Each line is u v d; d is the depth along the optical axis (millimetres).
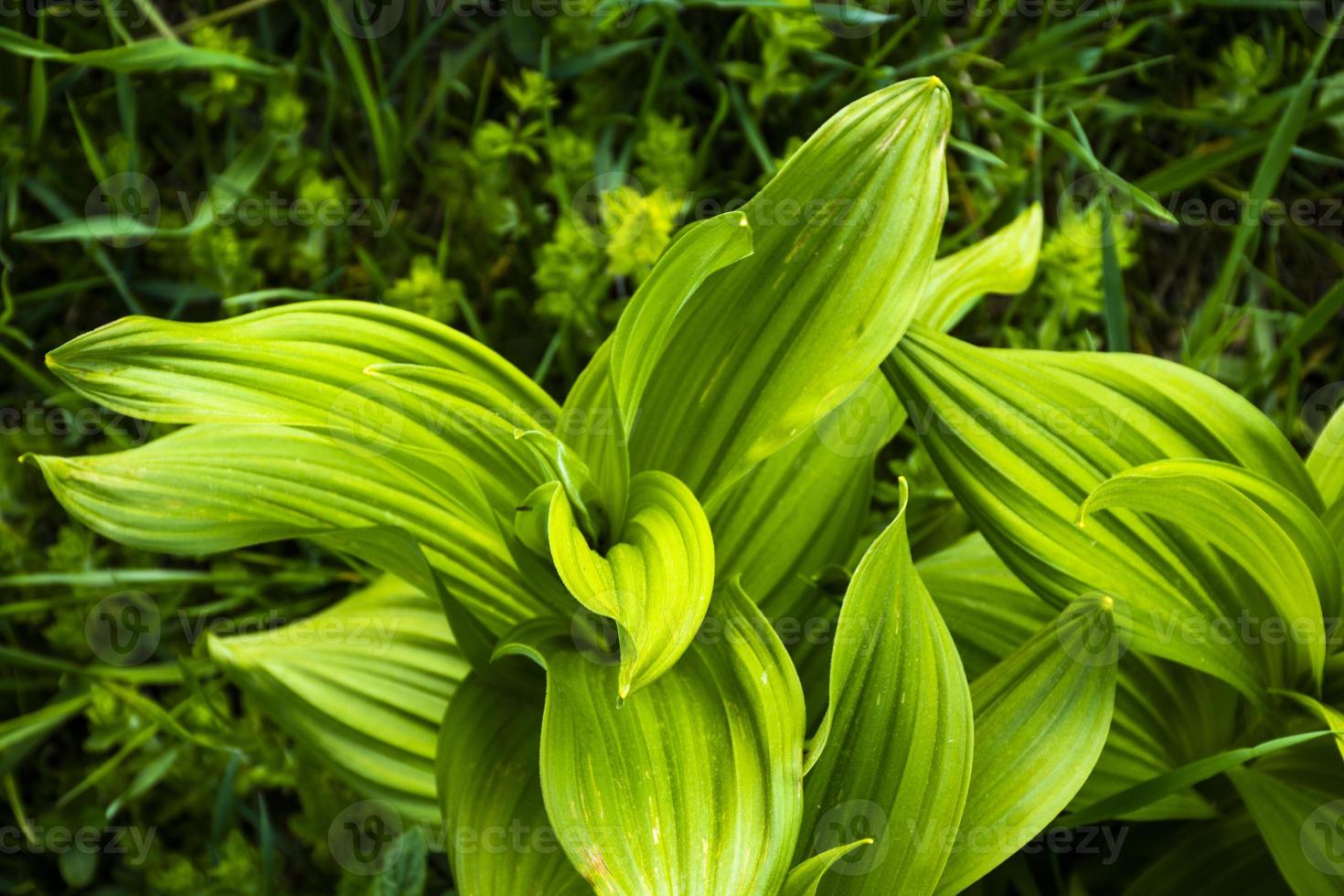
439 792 1061
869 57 1354
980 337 1370
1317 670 1068
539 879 1034
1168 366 1069
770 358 1039
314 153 1339
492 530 1064
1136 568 1050
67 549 1295
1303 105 1256
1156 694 1116
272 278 1358
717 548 1102
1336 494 1091
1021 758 1021
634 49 1354
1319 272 1415
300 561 1331
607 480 1048
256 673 1163
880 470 1321
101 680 1287
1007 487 1047
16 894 1297
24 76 1362
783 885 965
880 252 1031
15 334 1303
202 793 1284
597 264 1272
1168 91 1423
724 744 979
